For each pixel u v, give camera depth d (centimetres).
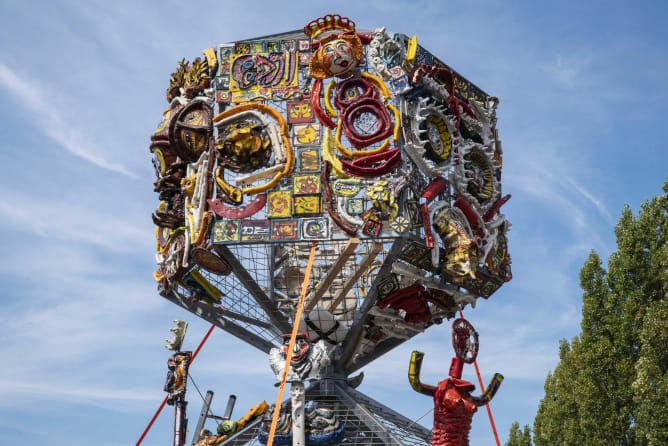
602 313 2561
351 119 2386
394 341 2722
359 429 2514
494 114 2792
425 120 2461
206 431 2512
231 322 2689
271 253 2686
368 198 2289
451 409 2181
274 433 2141
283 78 2484
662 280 2409
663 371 2175
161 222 2552
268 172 2359
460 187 2495
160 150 2617
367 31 2644
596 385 2495
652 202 2512
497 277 2606
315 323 2572
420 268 2416
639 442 2341
